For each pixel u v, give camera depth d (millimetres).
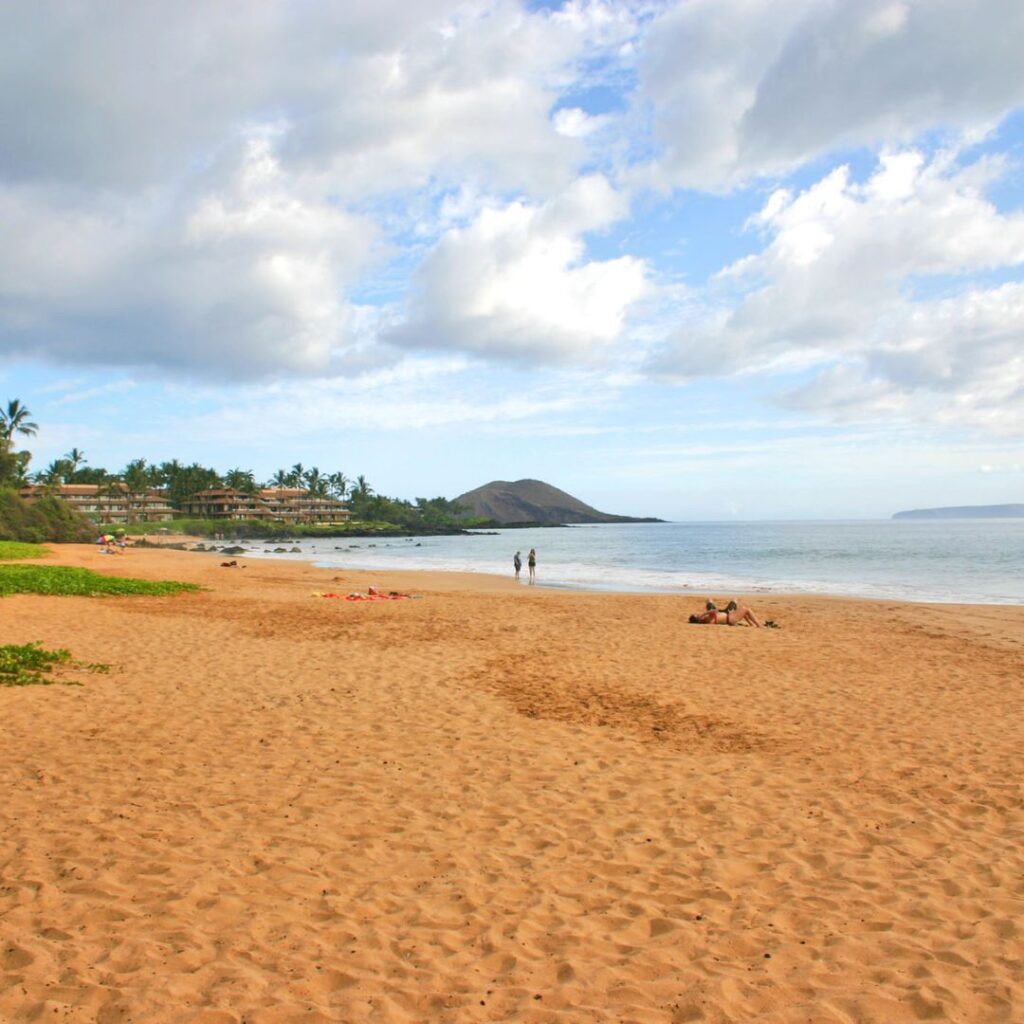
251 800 6539
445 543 110438
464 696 10688
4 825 5781
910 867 5582
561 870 5449
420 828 6098
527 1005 3861
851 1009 3895
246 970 4055
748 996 3986
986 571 45438
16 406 83000
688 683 11992
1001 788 7270
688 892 5160
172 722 8852
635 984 4070
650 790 7102
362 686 11117
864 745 8695
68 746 7777
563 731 9039
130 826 5871
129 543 88625
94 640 14461
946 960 4355
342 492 184500
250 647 14234
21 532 66875
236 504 145250
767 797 6980
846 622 20797
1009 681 12547
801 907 4973
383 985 3986
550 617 20391
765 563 55281
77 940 4277
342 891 5016
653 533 166125
